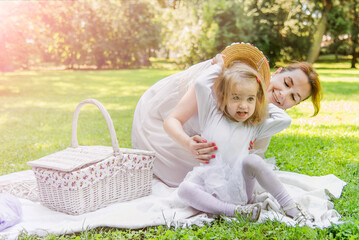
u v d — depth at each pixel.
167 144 3.16
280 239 2.12
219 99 2.58
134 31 20.38
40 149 4.57
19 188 2.94
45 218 2.50
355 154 4.08
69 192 2.51
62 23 18.78
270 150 4.32
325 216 2.45
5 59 10.26
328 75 14.75
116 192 2.78
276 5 17.78
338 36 19.77
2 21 9.61
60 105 8.30
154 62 24.73
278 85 3.19
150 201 2.71
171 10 20.19
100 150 2.80
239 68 2.59
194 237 2.15
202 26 17.66
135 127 3.48
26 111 7.45
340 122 6.01
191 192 2.48
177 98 3.25
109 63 21.06
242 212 2.36
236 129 2.59
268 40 17.84
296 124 5.91
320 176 3.29
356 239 2.12
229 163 2.53
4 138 5.16
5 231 2.31
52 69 19.81
